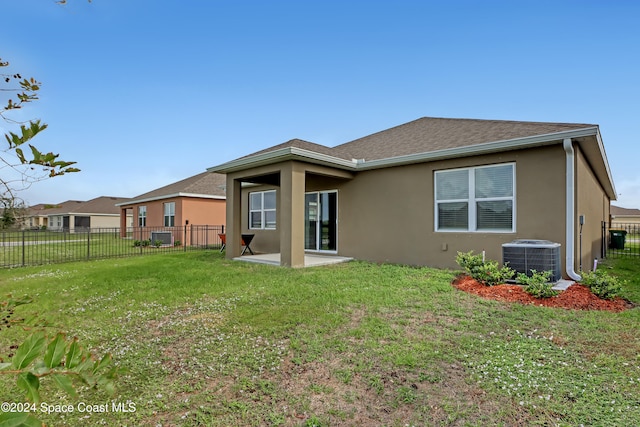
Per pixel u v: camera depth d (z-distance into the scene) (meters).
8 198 1.41
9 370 1.01
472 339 3.64
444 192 8.18
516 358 3.18
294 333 3.86
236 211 10.45
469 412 2.40
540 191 6.79
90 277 7.48
